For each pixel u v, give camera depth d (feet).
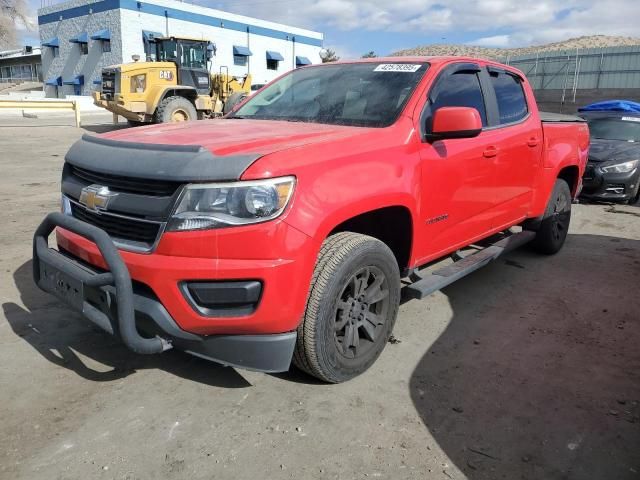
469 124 10.74
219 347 8.69
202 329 8.39
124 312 8.20
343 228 10.61
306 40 135.13
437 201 11.64
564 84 104.83
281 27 127.13
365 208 9.52
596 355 11.74
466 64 13.47
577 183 19.27
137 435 8.58
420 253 11.62
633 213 27.35
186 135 10.00
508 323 13.25
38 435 8.50
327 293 9.06
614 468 8.21
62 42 113.29
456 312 13.82
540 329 12.98
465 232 13.15
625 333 12.89
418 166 10.91
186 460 8.06
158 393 9.75
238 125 11.53
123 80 54.44
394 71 12.71
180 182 8.21
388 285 10.50
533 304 14.52
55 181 29.53
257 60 122.72
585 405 9.83
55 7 112.27
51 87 120.26
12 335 11.64
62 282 9.30
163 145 8.96
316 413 9.28
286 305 8.43
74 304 9.13
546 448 8.61
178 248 8.15
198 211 8.11
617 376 10.87
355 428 8.92
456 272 12.59
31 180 29.63
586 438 8.89
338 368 9.78
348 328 9.92
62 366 10.51
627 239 21.90
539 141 15.92
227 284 8.19
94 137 10.50
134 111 55.11
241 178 8.10
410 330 12.69
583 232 22.94
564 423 9.27
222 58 114.52
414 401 9.74
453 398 9.90
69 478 7.63
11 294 13.71
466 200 12.73
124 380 10.12
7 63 181.16
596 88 100.27
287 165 8.48
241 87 68.69
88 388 9.82
